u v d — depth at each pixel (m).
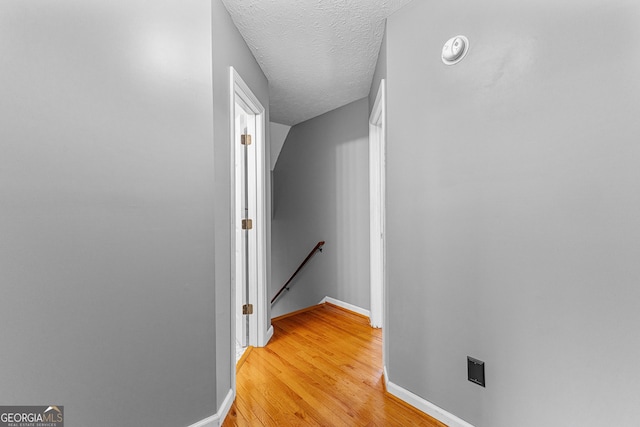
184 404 1.29
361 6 1.57
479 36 1.25
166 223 1.25
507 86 1.17
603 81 0.95
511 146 1.16
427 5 1.45
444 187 1.39
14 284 0.93
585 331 1.00
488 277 1.24
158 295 1.23
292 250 3.98
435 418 1.43
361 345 2.30
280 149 4.20
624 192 0.92
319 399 1.61
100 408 1.09
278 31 1.80
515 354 1.16
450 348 1.38
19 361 0.94
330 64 2.24
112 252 1.12
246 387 1.73
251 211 2.31
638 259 0.90
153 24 1.21
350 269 3.10
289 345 2.30
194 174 1.33
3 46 0.91
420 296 1.51
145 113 1.19
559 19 1.03
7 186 0.92
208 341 1.37
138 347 1.18
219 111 1.48
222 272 1.51
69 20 1.02
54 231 1.00
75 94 1.03
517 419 1.16
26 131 0.94
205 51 1.36
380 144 2.70
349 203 3.09
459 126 1.33
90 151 1.07
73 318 1.03
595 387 0.98
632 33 0.89
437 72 1.41
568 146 1.02
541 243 1.09
